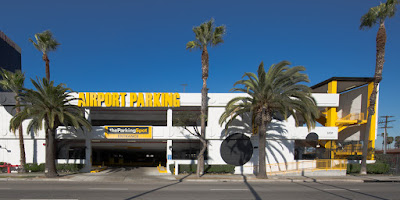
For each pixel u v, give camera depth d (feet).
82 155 86.63
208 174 76.64
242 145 81.76
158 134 81.05
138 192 43.83
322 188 51.34
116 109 86.07
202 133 70.03
